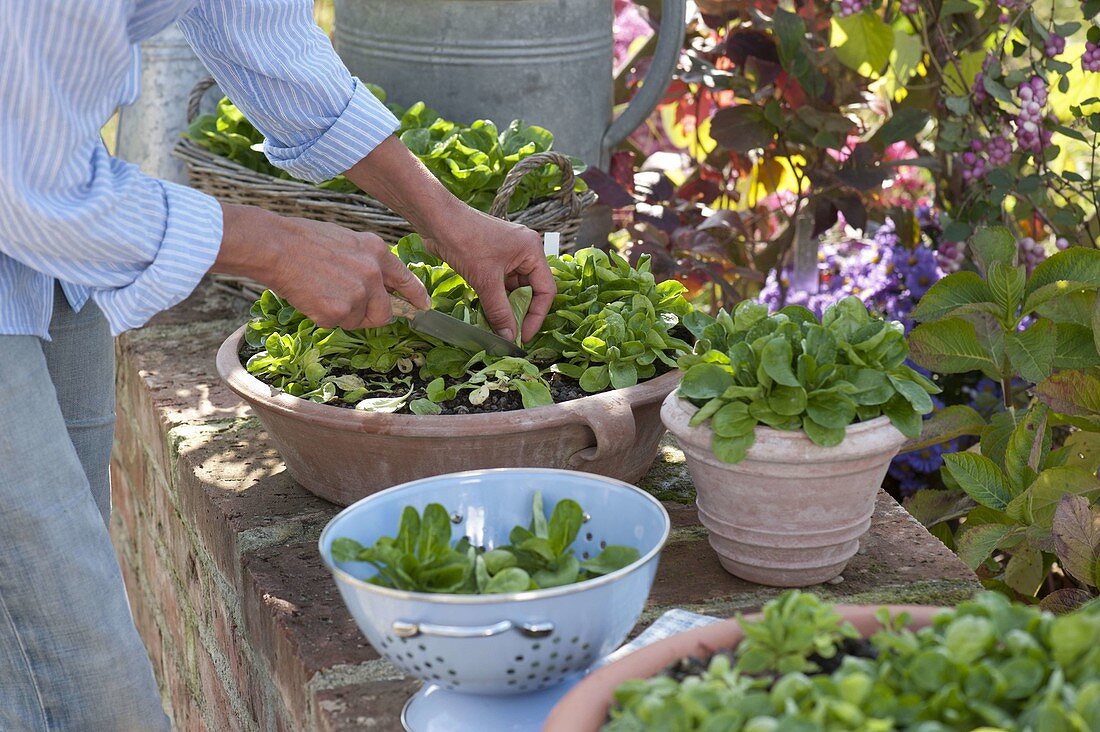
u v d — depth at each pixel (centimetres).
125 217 85
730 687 61
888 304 198
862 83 212
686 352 117
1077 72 205
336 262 97
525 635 71
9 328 85
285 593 103
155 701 90
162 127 201
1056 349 138
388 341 118
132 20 89
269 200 161
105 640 86
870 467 94
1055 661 60
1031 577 134
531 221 153
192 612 143
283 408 108
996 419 144
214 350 172
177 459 137
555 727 62
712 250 205
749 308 101
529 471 88
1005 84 181
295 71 113
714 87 210
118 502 200
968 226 185
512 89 173
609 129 185
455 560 76
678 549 110
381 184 118
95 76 81
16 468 84
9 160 77
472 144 159
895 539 112
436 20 171
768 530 97
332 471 113
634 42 250
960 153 199
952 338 139
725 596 100
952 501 150
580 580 80
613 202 180
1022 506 122
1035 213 199
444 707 80
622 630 77
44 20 76
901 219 211
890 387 93
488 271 116
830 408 91
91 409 114
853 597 100
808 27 207
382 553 75
